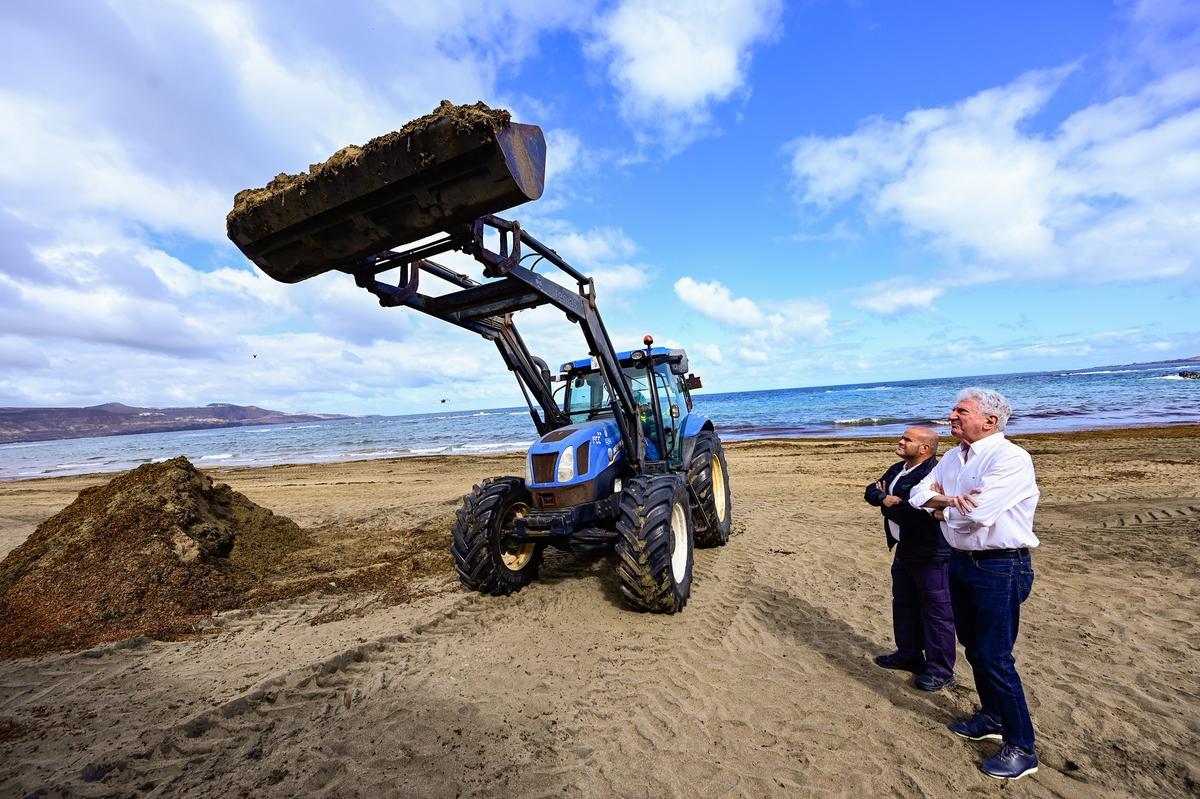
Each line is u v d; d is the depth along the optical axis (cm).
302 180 314
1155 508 732
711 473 627
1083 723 296
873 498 352
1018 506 260
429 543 752
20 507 1331
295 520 972
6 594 510
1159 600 452
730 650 393
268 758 288
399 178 298
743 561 601
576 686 353
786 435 2323
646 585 430
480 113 279
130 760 283
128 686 364
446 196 305
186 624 474
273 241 340
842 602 477
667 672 366
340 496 1299
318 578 600
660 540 432
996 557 262
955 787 252
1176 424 1800
